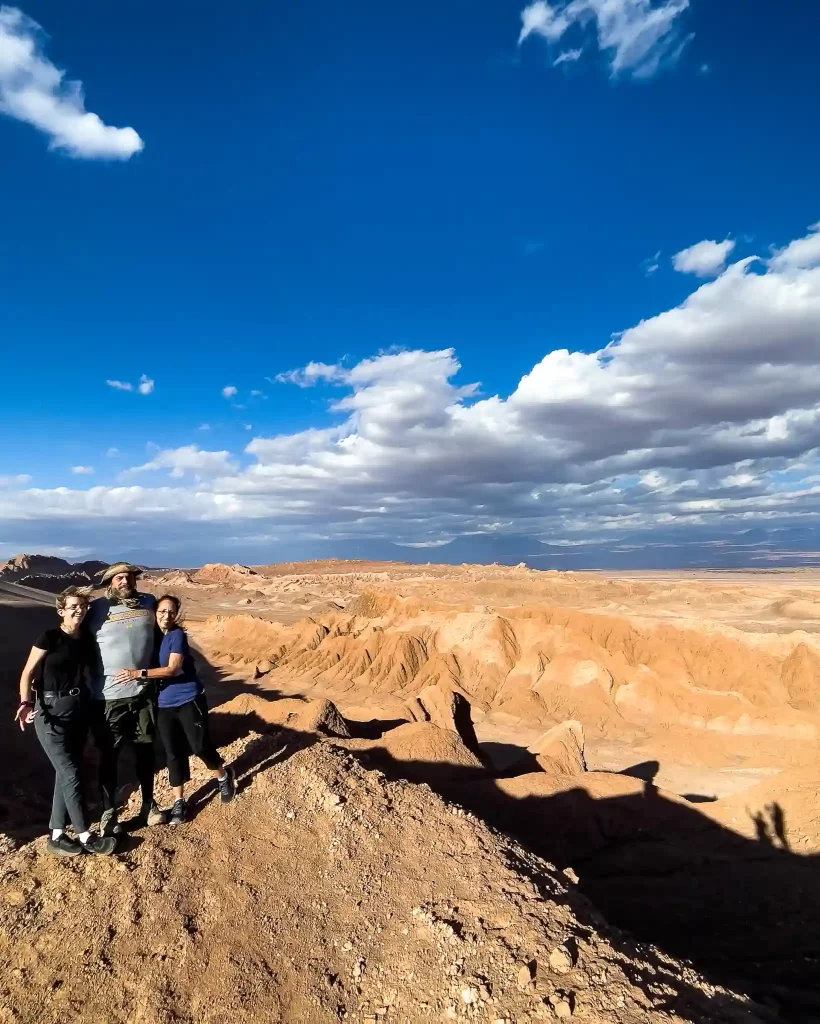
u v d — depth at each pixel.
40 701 5.88
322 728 12.53
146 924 5.37
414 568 143.00
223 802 7.10
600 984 4.29
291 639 49.81
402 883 5.96
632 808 12.59
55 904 5.53
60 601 5.98
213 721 13.75
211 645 54.00
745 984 8.30
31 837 6.86
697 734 27.17
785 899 10.62
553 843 11.58
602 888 11.01
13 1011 4.66
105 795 6.29
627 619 37.91
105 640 6.26
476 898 5.56
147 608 6.57
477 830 6.75
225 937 5.35
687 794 22.19
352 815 6.86
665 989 4.35
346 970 5.08
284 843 6.51
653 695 31.23
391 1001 4.73
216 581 125.06
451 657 39.09
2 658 27.22
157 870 5.92
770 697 29.95
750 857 11.88
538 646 37.56
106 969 4.98
